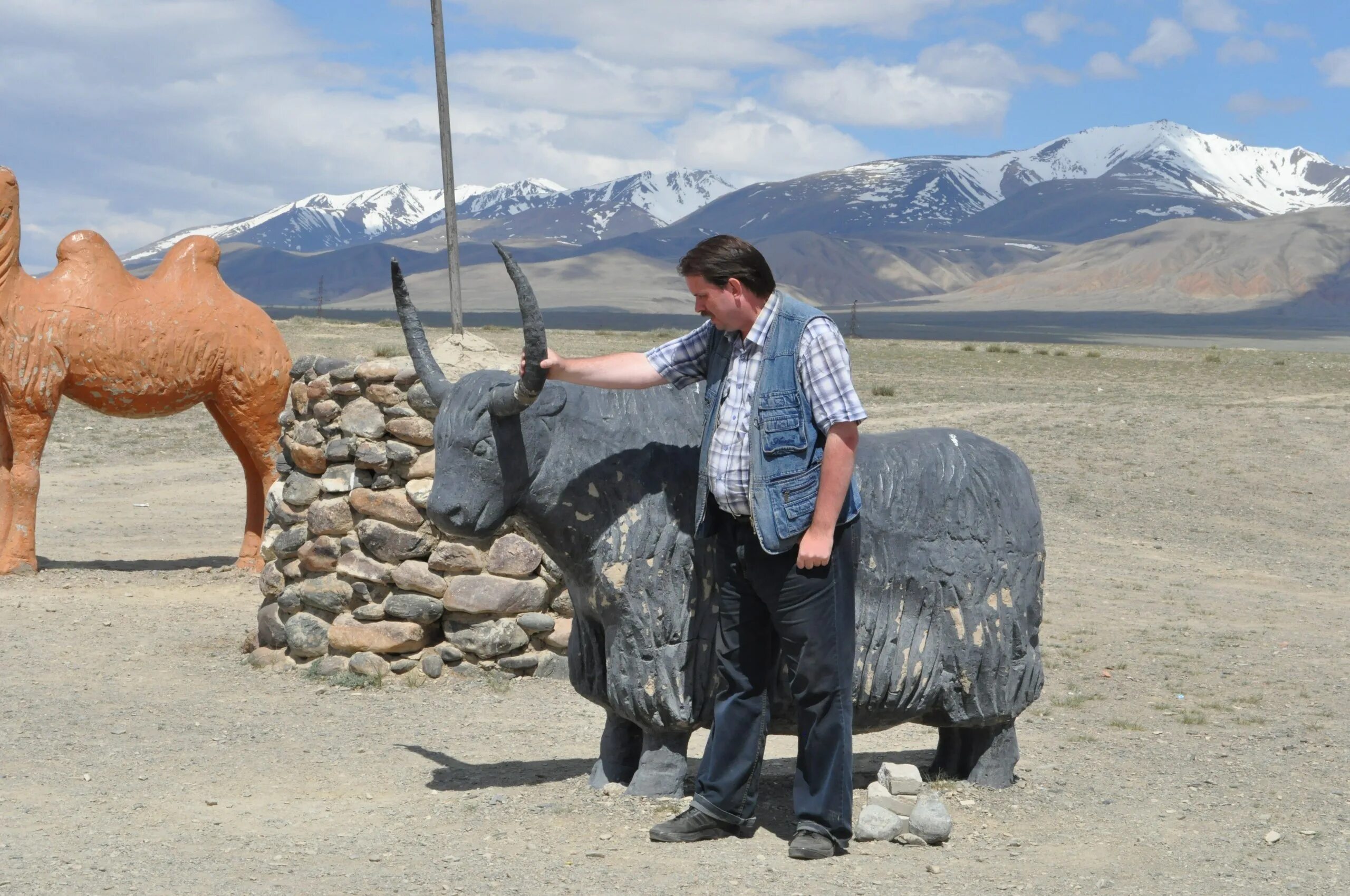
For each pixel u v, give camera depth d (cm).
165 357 1286
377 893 464
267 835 541
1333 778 672
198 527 1712
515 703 834
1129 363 5291
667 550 542
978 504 571
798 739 514
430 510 527
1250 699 890
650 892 462
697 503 506
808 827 509
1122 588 1394
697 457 554
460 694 857
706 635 550
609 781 598
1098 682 948
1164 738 771
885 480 555
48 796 608
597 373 518
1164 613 1251
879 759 690
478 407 522
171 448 2527
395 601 891
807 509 484
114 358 1274
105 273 1297
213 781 639
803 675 498
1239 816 593
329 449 925
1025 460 2328
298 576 948
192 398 1316
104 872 491
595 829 536
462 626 897
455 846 518
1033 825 563
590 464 539
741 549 498
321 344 4481
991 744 616
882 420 2831
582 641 584
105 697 842
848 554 498
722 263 489
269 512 990
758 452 486
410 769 661
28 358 1259
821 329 485
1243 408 2948
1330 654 1066
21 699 827
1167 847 538
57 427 2677
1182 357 6216
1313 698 898
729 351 507
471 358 1249
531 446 530
